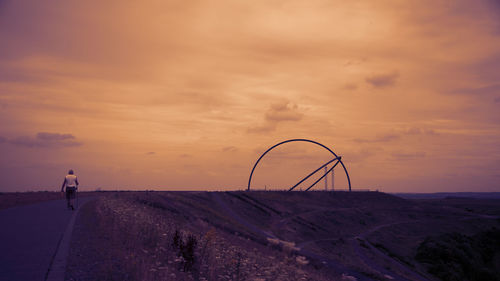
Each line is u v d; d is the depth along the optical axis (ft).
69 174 78.48
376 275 162.91
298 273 50.55
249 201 434.30
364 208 563.48
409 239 409.28
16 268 28.53
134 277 28.58
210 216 227.81
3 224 53.31
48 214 67.82
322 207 510.17
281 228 333.21
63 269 28.66
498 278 276.41
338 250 279.28
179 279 32.53
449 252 287.48
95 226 51.47
